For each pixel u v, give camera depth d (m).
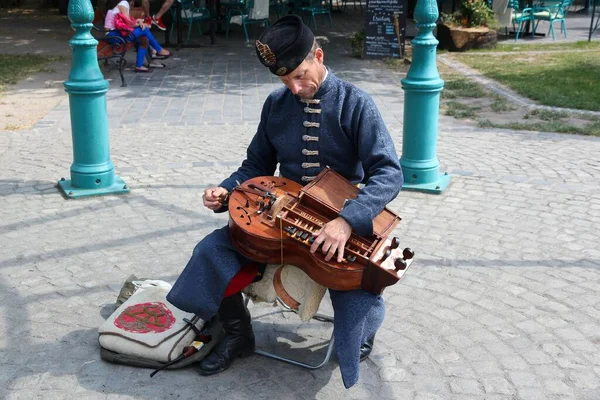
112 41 11.39
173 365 3.44
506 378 3.40
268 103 3.37
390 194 3.03
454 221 5.39
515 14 15.88
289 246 3.04
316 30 17.67
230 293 3.24
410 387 3.34
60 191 6.01
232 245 3.22
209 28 16.75
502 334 3.80
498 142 7.60
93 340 3.73
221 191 3.35
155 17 12.77
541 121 8.59
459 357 3.59
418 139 6.03
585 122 8.52
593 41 15.62
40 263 4.65
